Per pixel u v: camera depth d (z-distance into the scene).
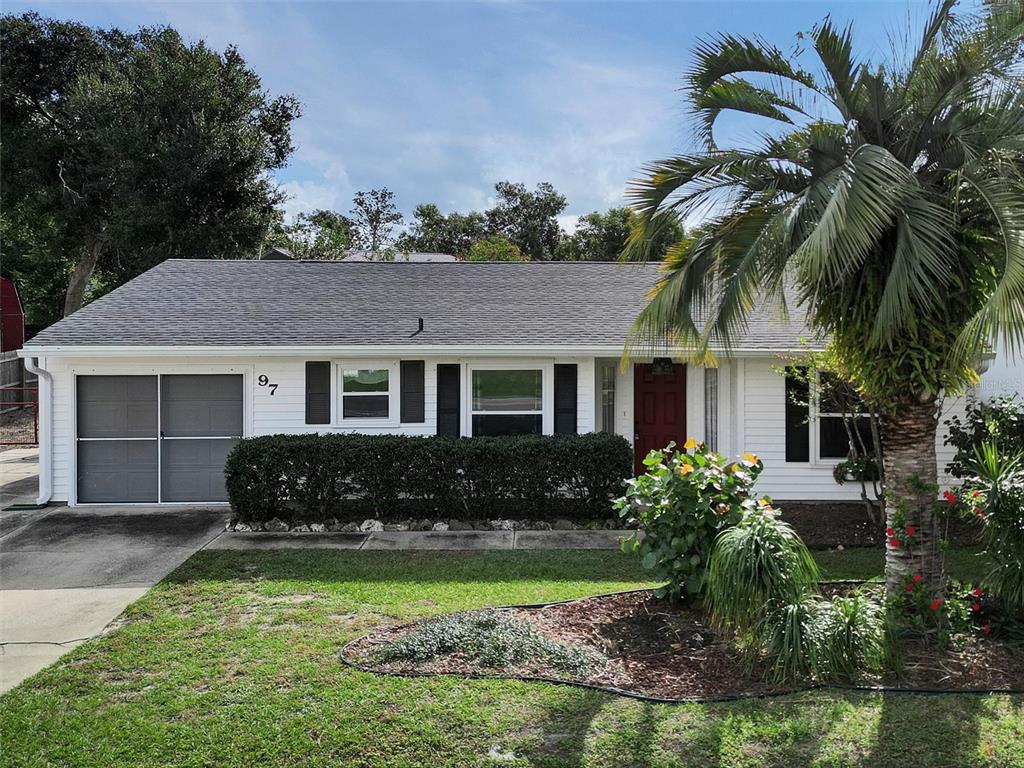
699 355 7.13
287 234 35.72
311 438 10.45
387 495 10.32
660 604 6.57
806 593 5.50
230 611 6.65
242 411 11.56
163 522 10.39
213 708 4.65
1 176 27.92
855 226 5.06
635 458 12.70
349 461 10.21
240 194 27.09
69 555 8.70
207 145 25.97
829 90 6.37
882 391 6.15
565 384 11.71
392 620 6.35
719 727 4.33
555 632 5.93
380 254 35.91
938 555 6.07
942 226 5.58
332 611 6.61
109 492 11.55
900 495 6.12
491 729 4.33
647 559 6.38
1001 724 4.35
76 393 11.44
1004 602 5.91
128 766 4.00
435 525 10.13
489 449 10.28
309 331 11.52
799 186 6.45
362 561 8.42
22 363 23.98
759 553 5.41
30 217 29.70
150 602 6.93
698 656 5.43
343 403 11.56
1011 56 5.77
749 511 5.98
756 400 11.80
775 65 6.36
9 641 6.00
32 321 33.78
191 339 11.05
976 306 5.90
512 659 5.32
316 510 10.38
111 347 10.73
